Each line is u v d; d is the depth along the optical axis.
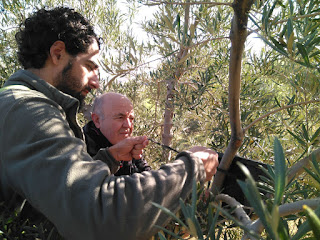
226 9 1.83
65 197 0.62
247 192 0.32
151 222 0.65
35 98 0.76
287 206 0.48
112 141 1.35
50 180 0.64
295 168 0.81
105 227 0.62
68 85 0.96
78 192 0.62
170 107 1.98
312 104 1.23
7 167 0.71
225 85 1.88
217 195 0.90
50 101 0.79
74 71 0.96
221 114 1.58
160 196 0.67
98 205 0.62
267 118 1.61
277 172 0.33
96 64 1.01
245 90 1.64
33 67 0.95
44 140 0.68
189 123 2.11
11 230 0.76
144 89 2.32
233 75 0.82
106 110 1.34
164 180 0.69
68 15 0.96
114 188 0.65
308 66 0.59
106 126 1.33
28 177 0.66
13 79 0.89
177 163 0.75
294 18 0.65
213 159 0.89
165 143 2.23
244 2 0.68
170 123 2.20
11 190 0.76
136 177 0.68
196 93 1.66
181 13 1.45
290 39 0.57
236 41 0.74
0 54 2.68
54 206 0.64
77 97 1.00
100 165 0.69
